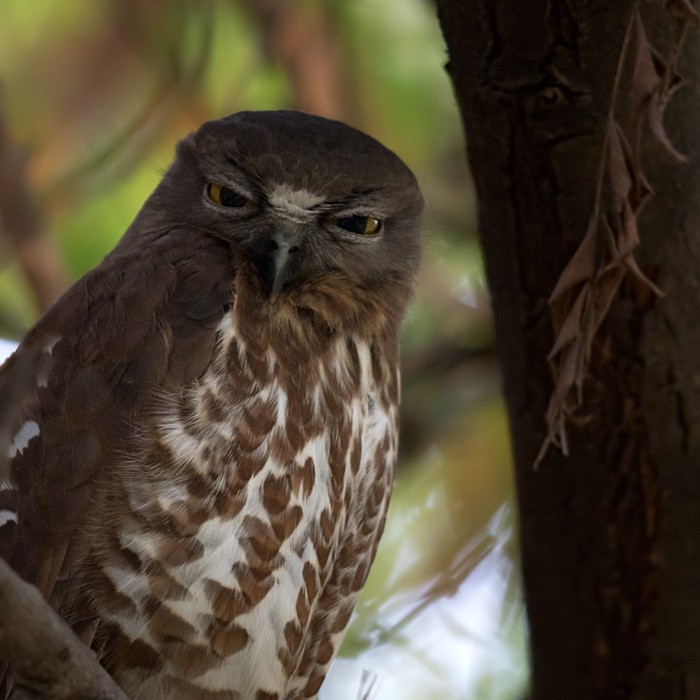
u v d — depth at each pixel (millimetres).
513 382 9656
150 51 13781
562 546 9805
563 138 8688
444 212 13273
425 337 13086
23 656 6820
